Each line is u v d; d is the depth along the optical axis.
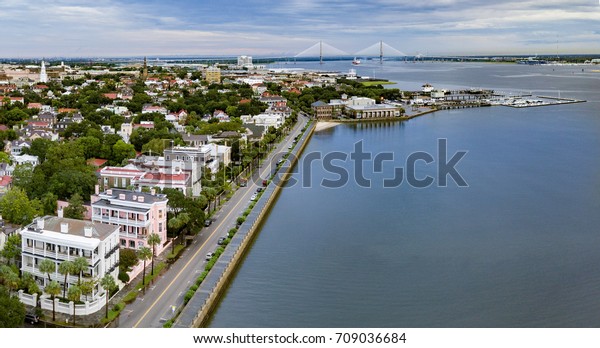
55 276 173.50
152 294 179.25
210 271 196.75
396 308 184.12
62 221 183.62
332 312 180.75
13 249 183.75
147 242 197.50
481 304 187.62
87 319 161.12
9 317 142.50
